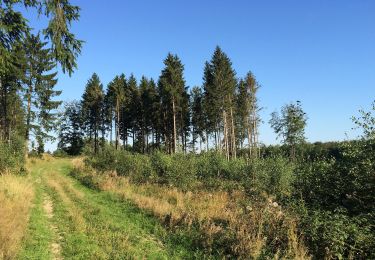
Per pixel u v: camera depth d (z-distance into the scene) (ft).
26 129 152.15
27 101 149.18
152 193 64.64
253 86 203.51
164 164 81.20
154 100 207.21
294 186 43.73
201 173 83.25
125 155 105.60
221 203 51.49
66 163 159.33
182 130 207.82
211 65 179.42
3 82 123.13
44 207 51.19
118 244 32.71
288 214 32.22
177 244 34.24
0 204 40.09
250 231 31.81
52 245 32.68
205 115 214.48
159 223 41.83
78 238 34.37
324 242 27.20
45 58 148.77
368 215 29.84
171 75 175.11
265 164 71.92
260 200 52.42
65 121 267.18
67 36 28.09
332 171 37.37
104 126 257.14
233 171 81.30
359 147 34.35
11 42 29.81
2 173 77.82
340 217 29.53
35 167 129.18
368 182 33.17
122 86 239.91
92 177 87.04
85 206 52.03
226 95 179.73
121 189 67.87
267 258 27.22
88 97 250.78
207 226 36.27
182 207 47.75
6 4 27.43
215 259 29.40
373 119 33.47
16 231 32.14
